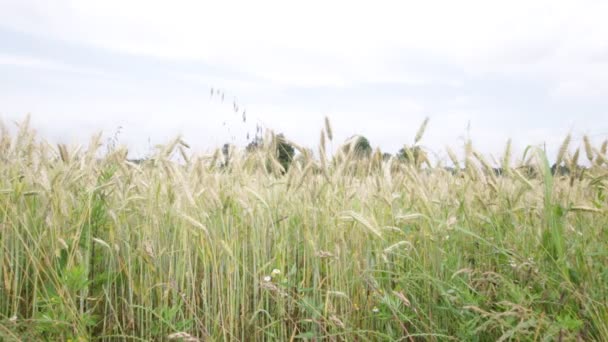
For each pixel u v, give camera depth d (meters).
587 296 2.93
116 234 4.40
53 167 4.46
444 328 3.85
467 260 4.42
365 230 4.16
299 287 4.09
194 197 4.13
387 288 4.30
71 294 3.70
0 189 3.78
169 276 3.95
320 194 4.31
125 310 4.24
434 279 3.58
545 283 3.39
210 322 4.03
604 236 3.65
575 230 3.70
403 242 3.75
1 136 4.12
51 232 3.88
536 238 3.63
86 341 3.24
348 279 4.35
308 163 4.18
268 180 4.96
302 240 4.60
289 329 4.15
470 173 4.07
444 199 4.59
